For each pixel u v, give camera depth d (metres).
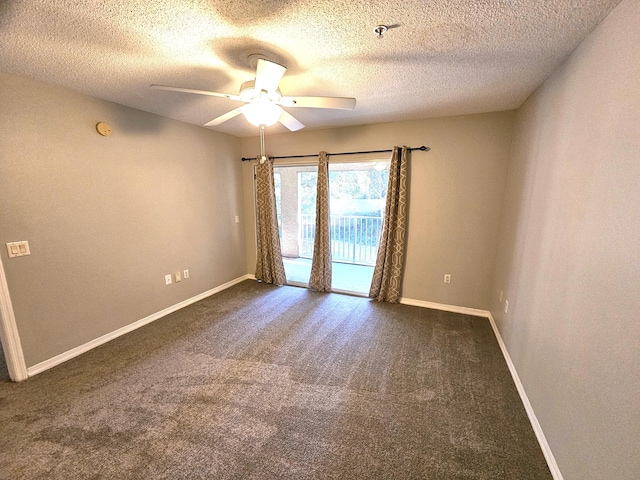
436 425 1.68
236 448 1.53
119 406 1.83
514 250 2.40
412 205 3.33
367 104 2.60
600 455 1.08
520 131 2.53
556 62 1.70
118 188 2.64
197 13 1.26
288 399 1.90
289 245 6.11
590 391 1.17
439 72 1.92
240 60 1.75
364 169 5.19
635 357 0.93
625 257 1.01
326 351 2.47
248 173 4.24
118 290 2.71
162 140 3.02
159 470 1.41
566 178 1.52
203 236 3.65
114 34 1.44
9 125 1.94
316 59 1.73
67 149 2.25
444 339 2.67
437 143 3.10
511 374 2.16
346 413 1.78
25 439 1.58
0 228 1.93
